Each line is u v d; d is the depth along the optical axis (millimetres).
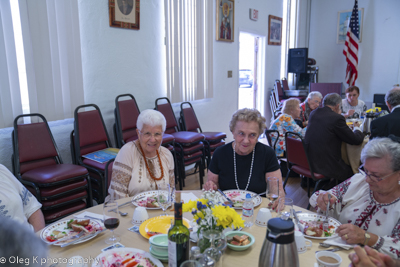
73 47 2969
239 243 1224
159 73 4082
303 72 7211
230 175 1938
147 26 3812
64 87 2963
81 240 1256
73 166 2598
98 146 3125
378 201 1432
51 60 2818
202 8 4547
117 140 3457
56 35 2824
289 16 7566
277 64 7352
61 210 2508
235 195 1726
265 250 863
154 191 1779
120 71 3559
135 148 1926
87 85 3250
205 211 1064
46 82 2789
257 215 1434
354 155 3301
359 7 7832
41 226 1607
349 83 7633
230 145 1990
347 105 5168
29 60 2660
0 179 1473
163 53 4098
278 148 4008
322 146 3061
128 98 3686
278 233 823
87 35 3180
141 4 3684
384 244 1233
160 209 1587
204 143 4059
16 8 2574
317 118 3139
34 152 2586
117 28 3463
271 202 1460
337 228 1303
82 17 3113
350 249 1234
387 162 1284
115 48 3469
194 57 4547
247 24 5910
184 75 4387
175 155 3551
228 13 5211
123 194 1846
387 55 7637
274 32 6930
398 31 7426
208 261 966
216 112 5344
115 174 1869
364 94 8062
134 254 1150
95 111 3096
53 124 2988
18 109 2658
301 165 3223
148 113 1863
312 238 1320
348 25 7469
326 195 1590
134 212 1441
